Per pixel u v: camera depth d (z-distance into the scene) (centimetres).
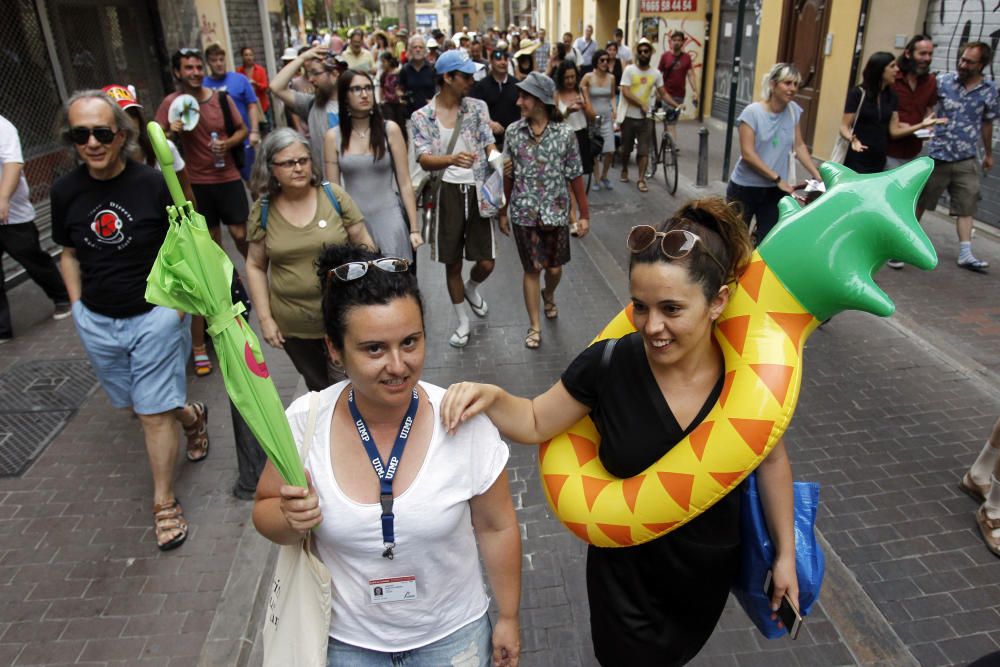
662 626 204
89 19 923
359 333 152
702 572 194
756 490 193
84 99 299
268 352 569
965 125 627
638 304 169
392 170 477
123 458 428
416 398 171
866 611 302
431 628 178
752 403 171
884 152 629
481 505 182
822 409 453
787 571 189
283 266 358
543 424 197
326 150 467
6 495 396
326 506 164
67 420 469
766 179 565
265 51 1552
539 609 311
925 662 280
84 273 324
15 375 525
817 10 1118
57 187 317
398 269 157
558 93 867
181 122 582
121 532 366
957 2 809
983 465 358
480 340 572
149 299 146
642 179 1026
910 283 639
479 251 547
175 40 1120
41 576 338
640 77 991
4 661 293
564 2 3031
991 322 561
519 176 522
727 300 176
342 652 179
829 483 383
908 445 413
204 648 298
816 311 182
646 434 183
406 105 1065
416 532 164
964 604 305
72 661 294
